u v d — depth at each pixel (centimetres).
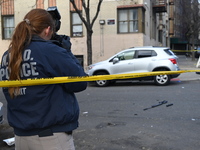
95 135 500
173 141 455
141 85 1152
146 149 423
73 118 204
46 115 192
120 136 489
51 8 268
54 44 205
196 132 498
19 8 1928
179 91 944
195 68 1775
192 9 2828
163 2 2361
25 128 191
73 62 205
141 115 636
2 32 1975
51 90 194
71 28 1870
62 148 198
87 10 1416
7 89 205
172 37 4541
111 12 1789
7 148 453
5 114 695
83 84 212
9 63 201
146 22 1938
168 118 600
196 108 682
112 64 1155
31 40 203
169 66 1079
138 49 1144
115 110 700
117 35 1792
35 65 194
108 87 1148
